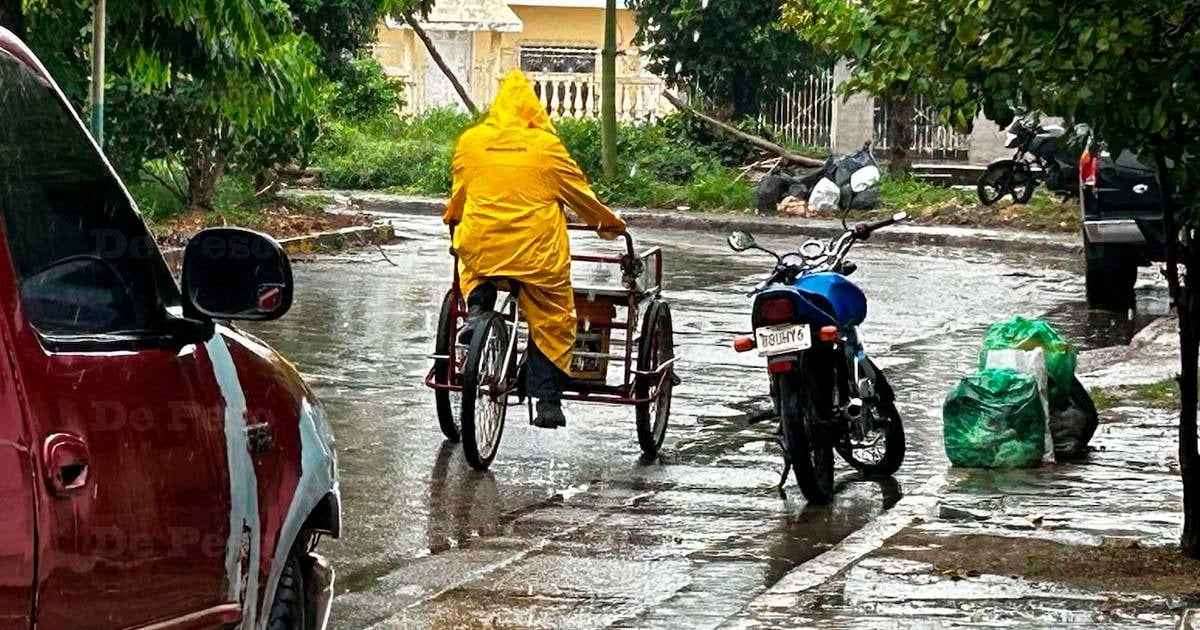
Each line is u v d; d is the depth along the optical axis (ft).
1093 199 62.54
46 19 55.57
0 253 13.16
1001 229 94.89
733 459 38.29
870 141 118.11
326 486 18.16
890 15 25.62
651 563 29.40
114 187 15.53
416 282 69.15
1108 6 23.43
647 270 37.88
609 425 41.75
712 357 52.03
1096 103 24.56
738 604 26.96
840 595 26.27
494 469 36.73
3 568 12.46
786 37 119.14
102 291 14.88
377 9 93.25
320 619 18.61
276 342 52.60
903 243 92.94
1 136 14.02
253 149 82.17
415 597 27.17
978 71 25.27
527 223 35.24
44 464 12.94
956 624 24.75
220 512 15.64
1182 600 25.90
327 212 90.33
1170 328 53.52
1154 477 34.76
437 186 116.88
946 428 36.17
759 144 116.98
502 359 36.27
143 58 54.08
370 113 139.23
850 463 36.58
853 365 34.63
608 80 112.88
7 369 12.89
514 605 26.68
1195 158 26.43
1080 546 29.19
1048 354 36.76
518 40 162.50
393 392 44.93
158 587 14.51
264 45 52.08
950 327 59.47
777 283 35.04
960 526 30.71
